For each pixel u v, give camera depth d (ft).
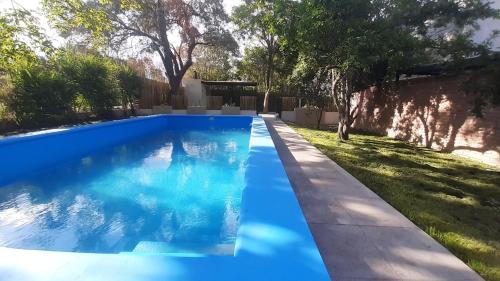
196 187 15.98
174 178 17.53
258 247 6.04
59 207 13.14
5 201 13.98
